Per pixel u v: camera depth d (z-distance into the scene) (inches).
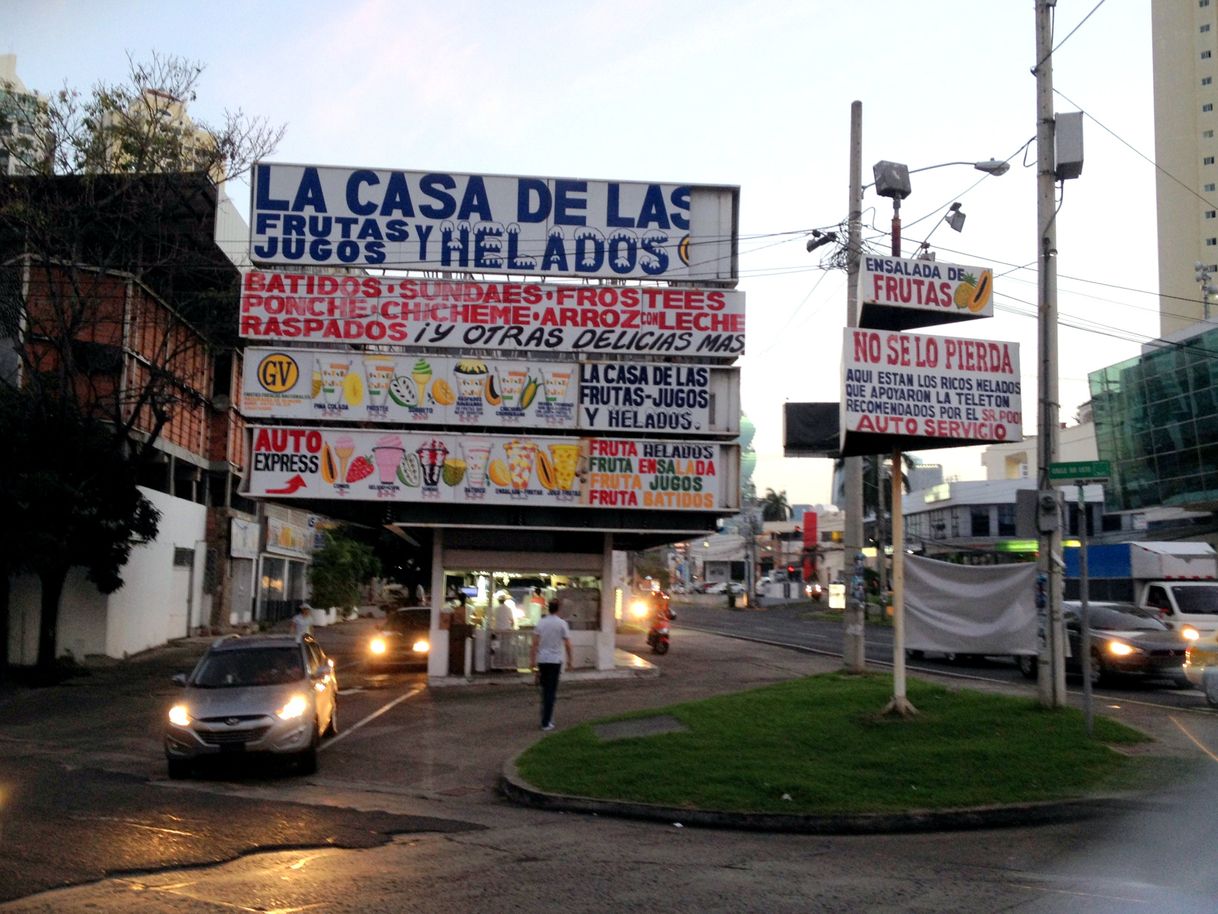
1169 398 1995.6
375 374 900.0
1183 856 339.6
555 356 916.6
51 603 977.5
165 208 1071.6
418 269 908.0
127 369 1108.5
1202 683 691.4
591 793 447.8
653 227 927.0
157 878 319.3
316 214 909.2
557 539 962.1
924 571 585.6
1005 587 576.7
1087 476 523.5
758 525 4660.4
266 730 514.3
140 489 1061.8
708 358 919.7
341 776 531.2
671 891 305.9
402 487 890.7
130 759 593.6
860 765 463.8
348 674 1049.5
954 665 1061.1
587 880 319.6
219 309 1251.8
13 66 1678.2
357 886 311.3
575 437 907.4
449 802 468.8
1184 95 3467.0
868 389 530.3
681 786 445.4
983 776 438.9
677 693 789.2
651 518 918.4
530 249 916.6
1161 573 1314.0
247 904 290.5
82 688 939.3
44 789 478.9
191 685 555.8
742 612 2935.5
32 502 907.4
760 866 339.0
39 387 962.1
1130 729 523.5
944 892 301.6
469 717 719.1
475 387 902.4
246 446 887.1
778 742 512.4
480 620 973.2
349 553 1991.9
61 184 1003.9
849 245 799.1
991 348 550.3
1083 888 303.0
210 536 1467.8
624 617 2044.8
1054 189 576.1
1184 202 3422.7
